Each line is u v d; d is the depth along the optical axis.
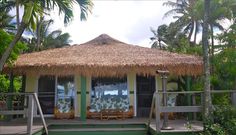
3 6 8.71
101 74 11.60
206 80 8.09
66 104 12.33
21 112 8.00
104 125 10.35
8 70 11.70
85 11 9.09
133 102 13.55
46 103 13.62
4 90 16.31
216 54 13.42
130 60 12.14
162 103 8.97
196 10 19.23
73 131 9.79
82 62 11.78
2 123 10.57
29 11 7.79
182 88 13.53
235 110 7.76
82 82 11.71
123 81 13.77
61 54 13.56
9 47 7.95
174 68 11.69
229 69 12.77
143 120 11.37
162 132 7.93
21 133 7.96
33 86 13.66
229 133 7.45
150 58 12.52
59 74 11.84
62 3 8.84
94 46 15.02
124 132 9.82
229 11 17.72
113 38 15.91
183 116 12.48
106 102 12.32
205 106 7.94
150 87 13.71
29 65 11.68
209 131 7.55
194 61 11.98
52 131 9.72
